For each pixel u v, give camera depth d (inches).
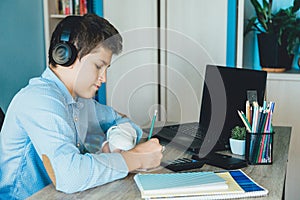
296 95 106.9
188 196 46.1
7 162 55.9
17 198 56.1
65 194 47.9
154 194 46.3
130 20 110.1
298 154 108.3
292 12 114.2
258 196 47.2
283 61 114.7
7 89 107.5
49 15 112.3
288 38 113.4
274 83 108.0
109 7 111.0
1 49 105.0
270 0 113.7
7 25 105.8
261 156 58.2
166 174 51.8
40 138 49.3
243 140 61.2
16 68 109.0
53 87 51.7
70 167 47.6
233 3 105.2
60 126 49.3
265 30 117.9
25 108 50.8
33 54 112.7
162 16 108.5
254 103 59.2
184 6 107.4
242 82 68.4
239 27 105.1
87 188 48.8
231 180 50.7
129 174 53.3
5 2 104.9
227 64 107.2
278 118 108.7
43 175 56.2
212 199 46.1
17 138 54.7
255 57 120.7
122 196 47.0
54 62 52.3
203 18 107.0
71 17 51.9
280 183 51.2
